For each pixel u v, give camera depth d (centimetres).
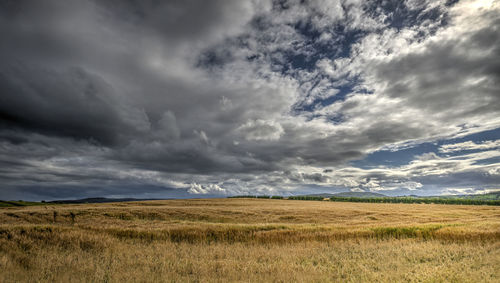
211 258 1301
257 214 4422
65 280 902
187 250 1496
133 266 1108
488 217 4256
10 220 3534
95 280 912
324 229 2197
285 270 1053
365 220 3941
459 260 1245
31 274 960
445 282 893
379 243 1762
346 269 1098
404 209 6475
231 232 2031
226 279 942
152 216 4012
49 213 3928
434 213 5066
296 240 1873
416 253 1399
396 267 1145
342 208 6169
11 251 1242
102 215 3900
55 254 1246
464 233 1900
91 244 1495
